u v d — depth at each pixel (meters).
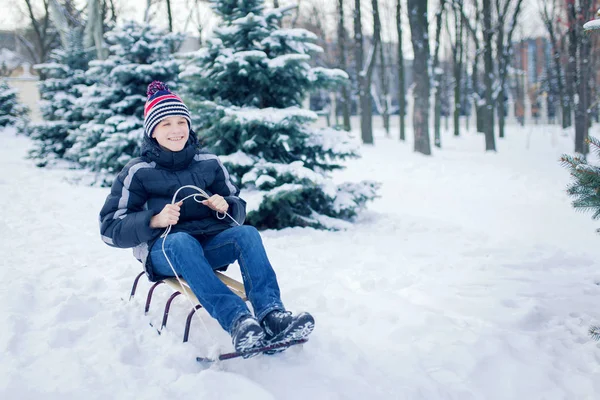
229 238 2.91
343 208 6.70
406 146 21.23
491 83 20.61
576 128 16.34
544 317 3.55
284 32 6.57
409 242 5.83
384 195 10.12
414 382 2.61
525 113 43.16
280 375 2.55
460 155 18.92
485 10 20.80
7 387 2.31
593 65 21.77
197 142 3.24
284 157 6.73
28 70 40.47
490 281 4.31
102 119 10.64
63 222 6.55
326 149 6.66
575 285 4.25
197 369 2.64
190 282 2.69
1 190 8.98
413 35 18.00
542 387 2.62
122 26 10.58
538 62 42.28
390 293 3.95
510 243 5.86
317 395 2.40
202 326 3.12
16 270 4.20
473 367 2.79
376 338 3.14
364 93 21.50
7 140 22.55
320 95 35.78
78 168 13.73
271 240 5.75
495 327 3.31
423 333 3.21
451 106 45.38
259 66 6.38
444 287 4.13
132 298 3.58
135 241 2.88
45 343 2.80
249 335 2.41
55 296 3.57
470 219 7.79
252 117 6.04
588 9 15.45
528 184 11.37
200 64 6.77
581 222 7.43
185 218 3.08
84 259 4.76
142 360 2.71
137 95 10.41
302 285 4.04
